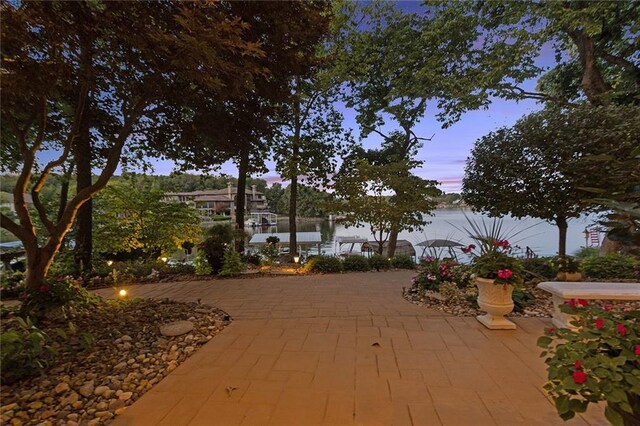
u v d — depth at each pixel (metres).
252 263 8.59
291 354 2.74
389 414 1.87
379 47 11.36
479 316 3.63
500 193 5.99
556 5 7.79
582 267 5.26
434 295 4.50
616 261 5.33
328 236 17.88
